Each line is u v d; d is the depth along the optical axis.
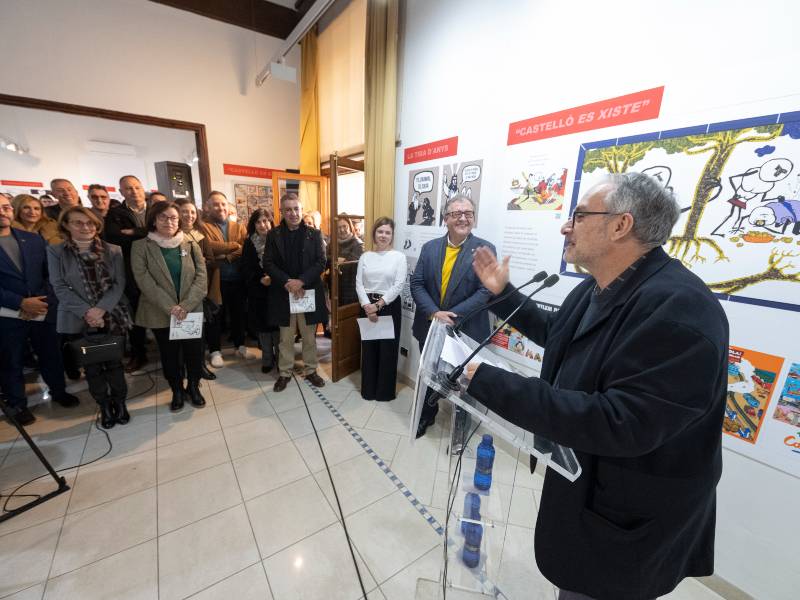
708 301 0.58
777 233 0.99
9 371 1.95
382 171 2.47
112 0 3.12
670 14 1.13
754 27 0.97
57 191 2.56
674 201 0.63
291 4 3.93
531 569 1.25
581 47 1.38
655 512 0.65
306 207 4.13
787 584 1.08
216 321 2.88
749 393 1.10
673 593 1.23
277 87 4.07
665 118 1.18
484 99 1.81
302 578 1.21
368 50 2.43
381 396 2.39
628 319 0.62
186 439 1.94
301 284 2.34
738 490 1.16
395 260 2.21
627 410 0.54
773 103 0.96
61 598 1.12
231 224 3.20
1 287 1.84
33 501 1.48
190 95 3.61
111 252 2.00
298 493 1.58
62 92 3.05
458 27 1.89
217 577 1.20
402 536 1.38
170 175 3.41
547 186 1.57
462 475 0.99
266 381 2.66
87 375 1.91
